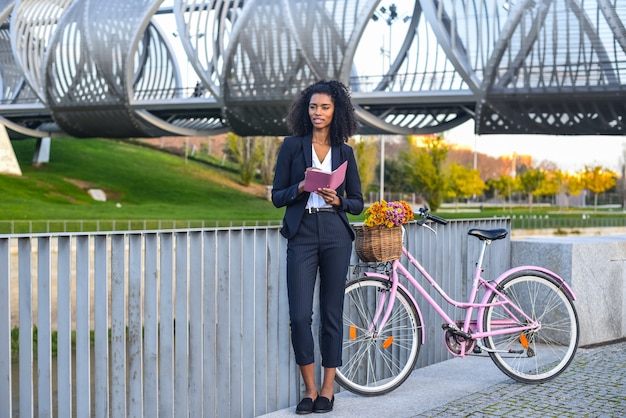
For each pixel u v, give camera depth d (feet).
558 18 90.99
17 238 10.31
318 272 13.60
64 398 10.79
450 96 106.73
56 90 133.49
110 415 11.95
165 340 11.91
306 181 11.54
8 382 10.39
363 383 14.32
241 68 111.45
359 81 127.44
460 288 17.17
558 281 14.76
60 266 10.72
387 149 240.94
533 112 99.91
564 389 13.87
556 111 98.63
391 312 14.64
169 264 11.87
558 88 94.94
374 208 12.78
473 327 14.33
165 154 248.11
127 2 125.80
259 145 216.13
